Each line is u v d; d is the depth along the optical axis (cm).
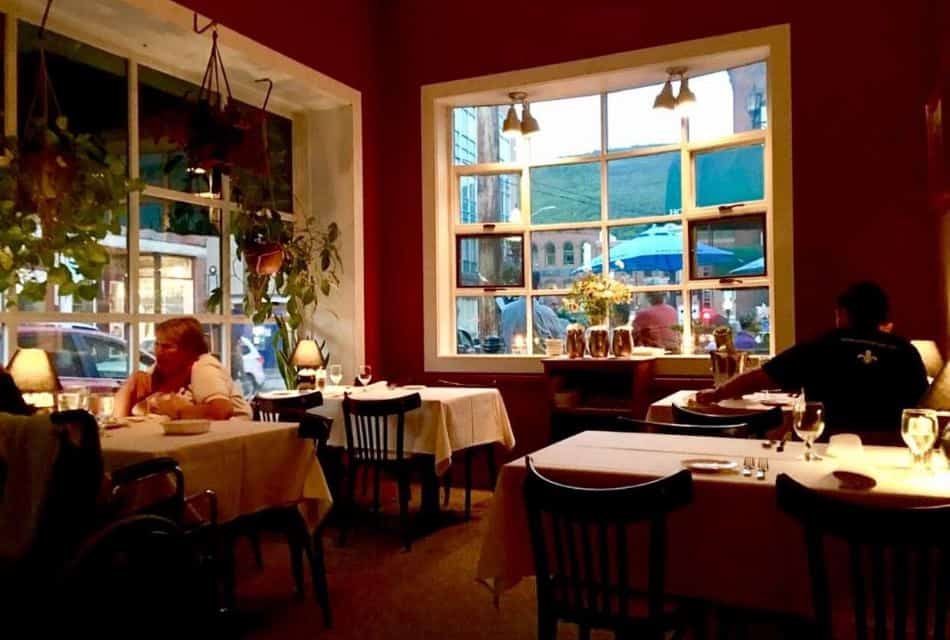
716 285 498
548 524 219
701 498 196
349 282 546
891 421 269
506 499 221
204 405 321
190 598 222
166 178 446
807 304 451
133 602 202
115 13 384
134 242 421
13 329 361
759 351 486
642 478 204
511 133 532
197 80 475
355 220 546
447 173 574
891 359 271
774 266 460
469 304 575
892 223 432
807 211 452
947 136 361
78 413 192
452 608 301
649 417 369
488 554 221
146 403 341
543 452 240
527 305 559
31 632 177
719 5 474
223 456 258
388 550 379
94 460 191
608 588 182
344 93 535
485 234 570
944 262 395
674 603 194
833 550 181
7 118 355
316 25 509
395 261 573
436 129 560
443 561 361
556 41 520
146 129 436
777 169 458
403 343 570
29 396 308
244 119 380
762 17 462
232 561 272
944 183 367
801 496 156
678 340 513
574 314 546
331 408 428
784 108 457
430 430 405
